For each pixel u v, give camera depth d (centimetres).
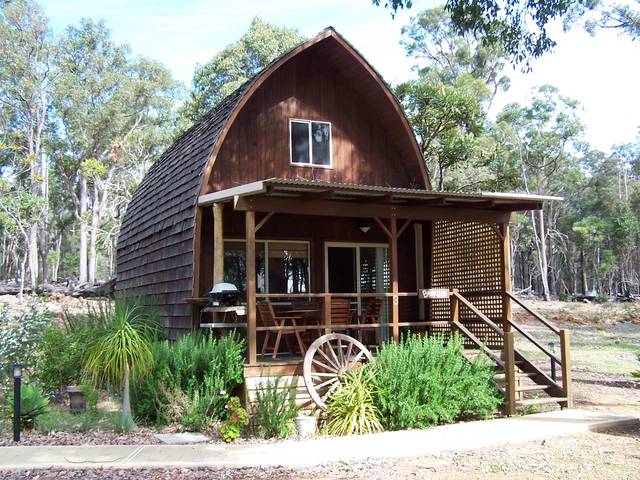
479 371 989
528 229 6388
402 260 1455
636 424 919
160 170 1659
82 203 4828
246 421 885
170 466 683
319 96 1397
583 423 897
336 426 898
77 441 821
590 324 2959
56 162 4791
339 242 1385
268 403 897
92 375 1008
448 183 2891
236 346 991
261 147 1316
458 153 2238
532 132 5359
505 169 2792
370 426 898
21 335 1123
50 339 1149
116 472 665
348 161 1413
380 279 1427
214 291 1046
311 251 1351
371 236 1421
